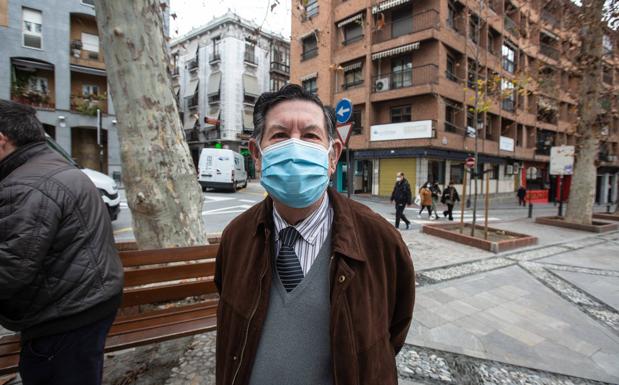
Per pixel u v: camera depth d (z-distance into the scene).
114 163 21.34
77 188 1.57
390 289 1.29
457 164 20.70
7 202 1.40
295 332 1.17
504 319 3.54
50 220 1.44
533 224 11.20
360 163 21.17
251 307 1.21
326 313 1.17
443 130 17.84
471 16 19.33
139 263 2.52
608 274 5.27
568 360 2.77
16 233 1.37
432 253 6.48
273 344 1.17
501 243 6.79
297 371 1.15
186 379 2.35
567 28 11.27
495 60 20.80
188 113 33.44
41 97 19.12
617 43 10.67
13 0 17.86
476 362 2.71
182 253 2.68
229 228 1.49
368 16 19.20
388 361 1.21
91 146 21.72
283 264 1.24
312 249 1.25
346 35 21.00
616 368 2.66
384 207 15.88
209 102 31.00
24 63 18.47
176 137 3.05
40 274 1.48
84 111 20.03
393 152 18.34
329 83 21.28
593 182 10.41
